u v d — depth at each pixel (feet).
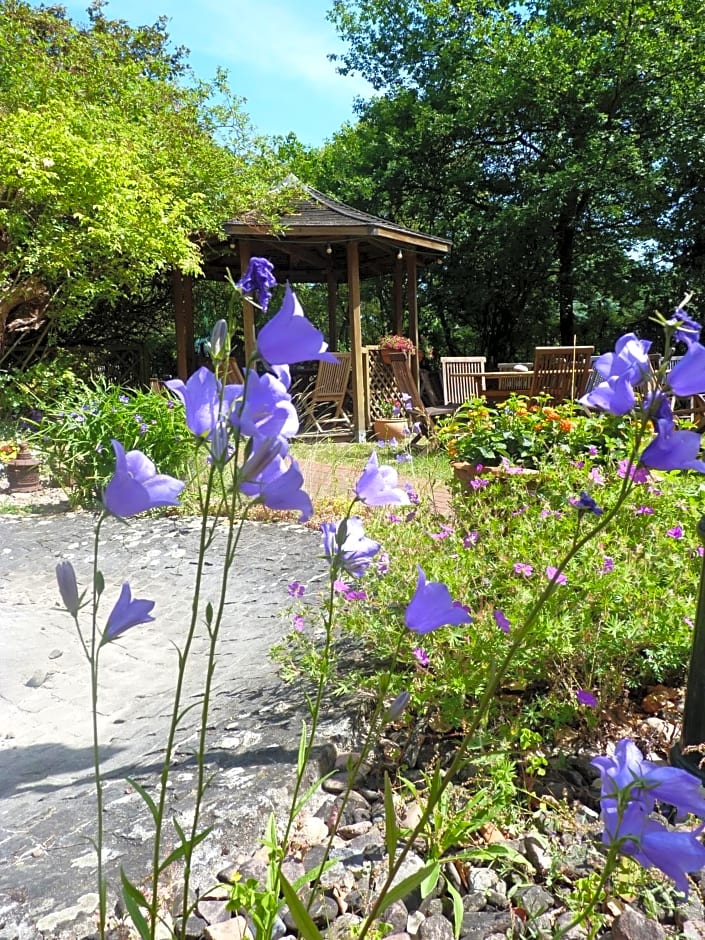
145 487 2.78
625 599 7.12
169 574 13.73
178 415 19.75
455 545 8.34
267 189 33.19
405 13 57.06
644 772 2.86
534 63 47.80
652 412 2.58
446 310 59.93
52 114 25.55
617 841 2.77
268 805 5.87
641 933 4.36
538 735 5.93
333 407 36.96
